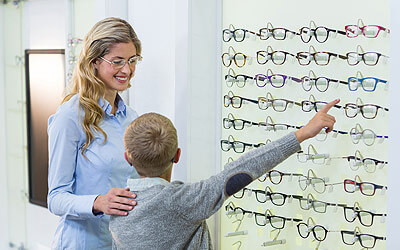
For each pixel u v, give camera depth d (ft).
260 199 8.01
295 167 7.69
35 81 12.74
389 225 5.68
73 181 6.57
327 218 7.27
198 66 8.41
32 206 13.32
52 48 12.21
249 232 8.40
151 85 9.04
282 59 7.56
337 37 7.00
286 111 7.72
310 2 7.27
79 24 11.17
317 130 5.39
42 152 12.72
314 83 7.07
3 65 13.75
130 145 5.54
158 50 8.87
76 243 6.61
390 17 5.54
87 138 6.53
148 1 8.98
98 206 5.91
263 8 7.91
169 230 5.32
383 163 6.53
